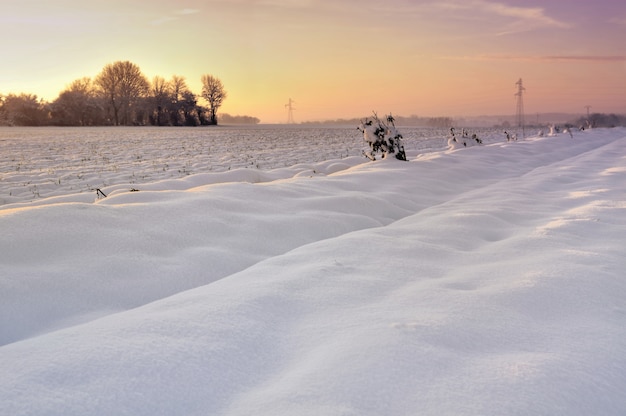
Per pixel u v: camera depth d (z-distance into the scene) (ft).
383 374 6.34
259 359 7.13
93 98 285.43
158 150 80.43
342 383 6.15
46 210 14.89
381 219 20.98
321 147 87.35
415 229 16.63
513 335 7.77
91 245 13.32
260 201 20.52
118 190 28.76
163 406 5.86
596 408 5.81
